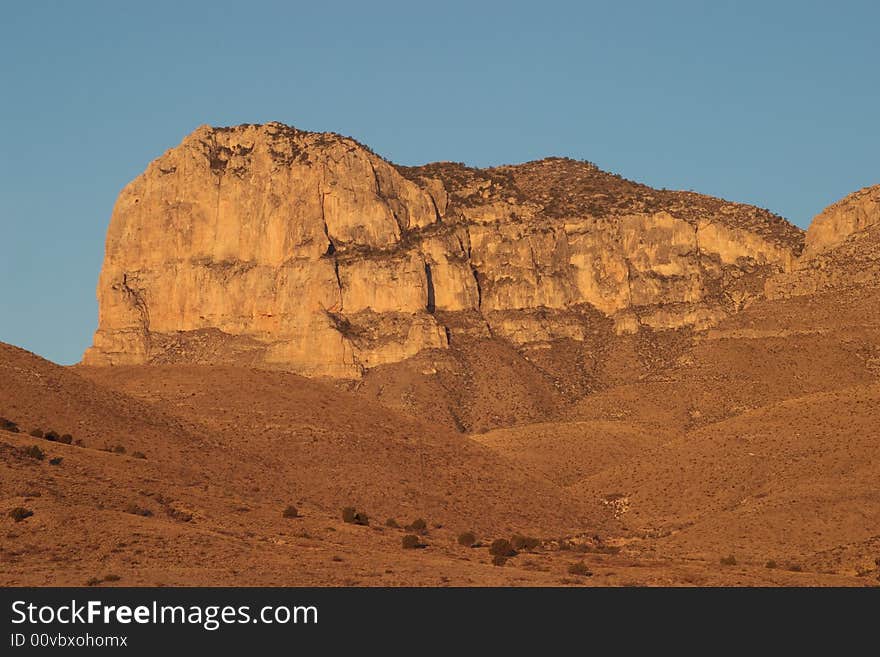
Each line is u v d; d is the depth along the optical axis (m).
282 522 179.12
